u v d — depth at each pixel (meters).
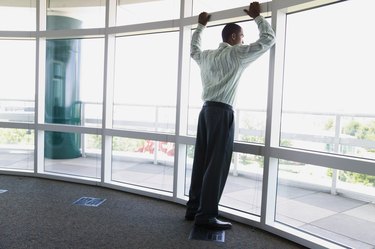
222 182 2.60
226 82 2.52
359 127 2.37
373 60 2.27
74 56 4.07
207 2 3.05
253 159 2.99
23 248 2.17
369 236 2.52
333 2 2.38
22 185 3.78
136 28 3.48
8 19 4.10
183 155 3.29
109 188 3.75
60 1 4.05
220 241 2.42
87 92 3.99
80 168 4.31
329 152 2.30
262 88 2.74
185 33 3.18
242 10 2.70
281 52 2.57
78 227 2.58
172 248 2.27
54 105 4.23
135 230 2.56
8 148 4.37
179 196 3.29
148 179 3.90
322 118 2.56
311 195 2.95
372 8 2.26
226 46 2.60
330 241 2.32
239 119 2.90
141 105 3.67
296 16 2.59
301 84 2.60
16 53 4.20
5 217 2.73
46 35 3.98
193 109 3.29
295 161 2.41
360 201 2.93
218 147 2.52
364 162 2.02
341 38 2.43
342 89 2.46
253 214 2.84
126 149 3.94
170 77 3.43
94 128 3.82
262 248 2.32
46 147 4.35
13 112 4.25
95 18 3.87
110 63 3.73
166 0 3.34
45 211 2.92
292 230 2.51
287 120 2.64
